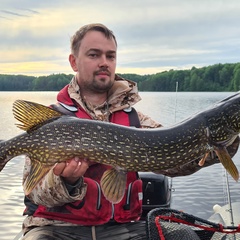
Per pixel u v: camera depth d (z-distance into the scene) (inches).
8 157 33.0
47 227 34.7
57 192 32.4
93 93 39.6
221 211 48.1
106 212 35.3
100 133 32.9
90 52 38.7
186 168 38.1
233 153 37.3
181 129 34.9
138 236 34.9
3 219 61.9
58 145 32.2
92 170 35.6
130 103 40.1
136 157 33.7
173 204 64.4
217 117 35.7
